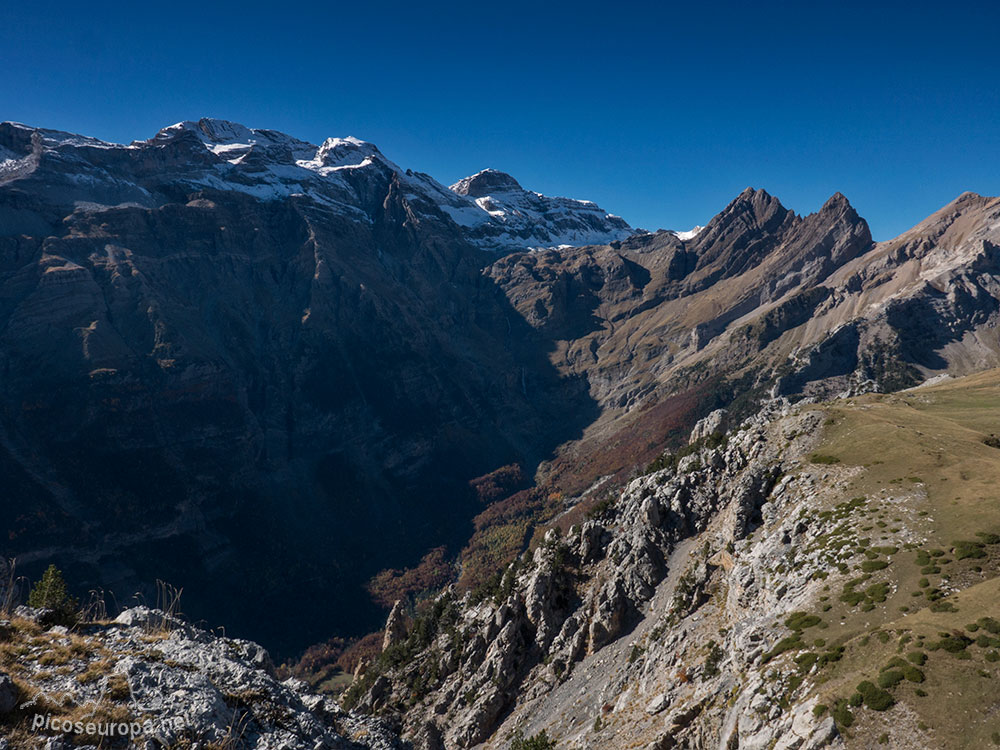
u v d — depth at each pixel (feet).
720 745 192.95
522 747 282.56
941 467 292.20
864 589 213.46
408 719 404.57
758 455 385.29
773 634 212.43
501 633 403.95
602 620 358.02
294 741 95.35
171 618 134.41
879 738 144.46
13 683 86.79
